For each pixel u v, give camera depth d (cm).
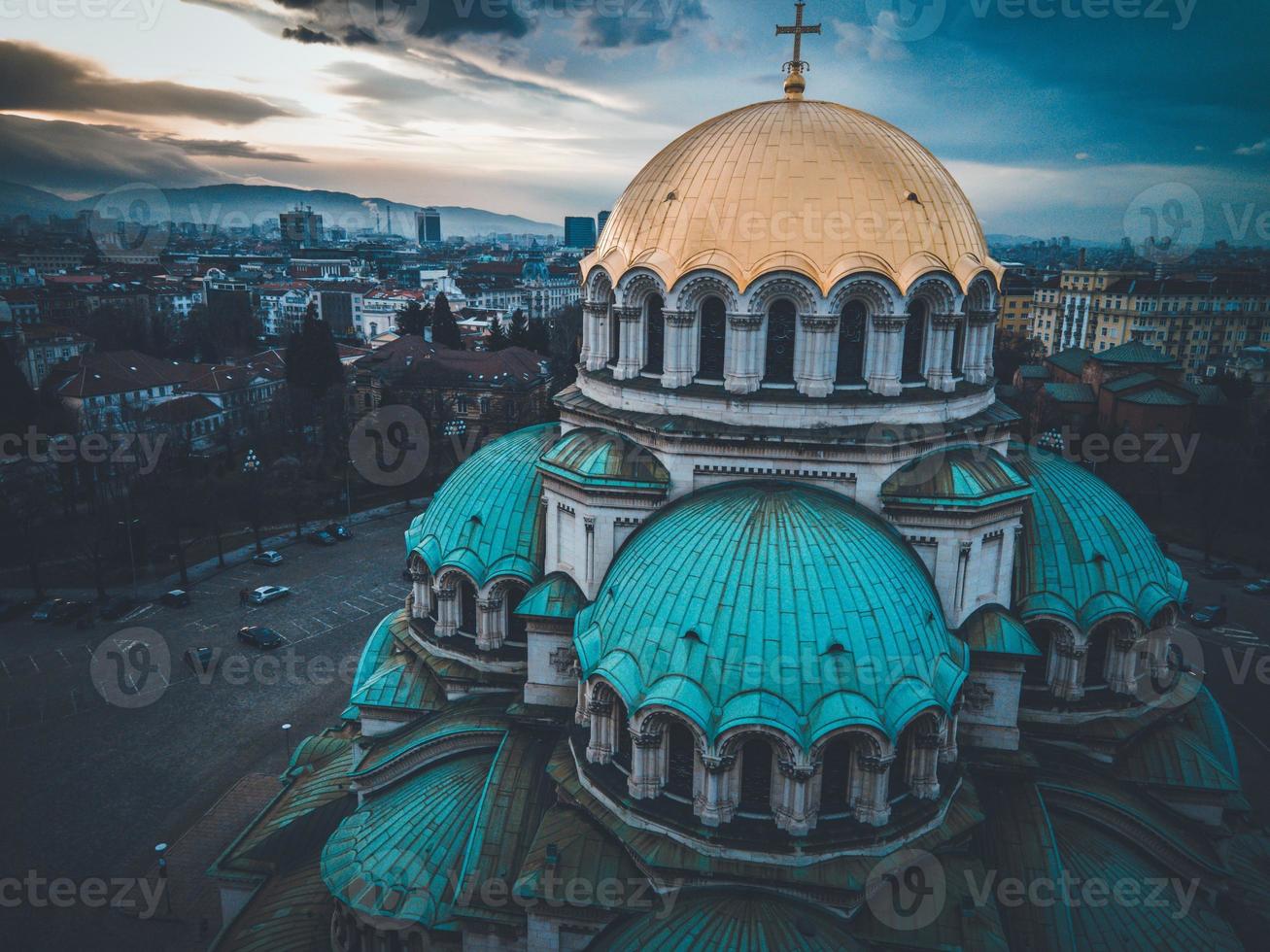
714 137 3988
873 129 3972
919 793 3375
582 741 3734
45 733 6869
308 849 4547
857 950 3066
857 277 3609
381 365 15200
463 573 4431
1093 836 3803
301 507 12400
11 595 9531
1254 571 10306
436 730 4294
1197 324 17388
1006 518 3747
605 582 3794
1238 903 4206
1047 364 17388
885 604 3306
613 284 4028
